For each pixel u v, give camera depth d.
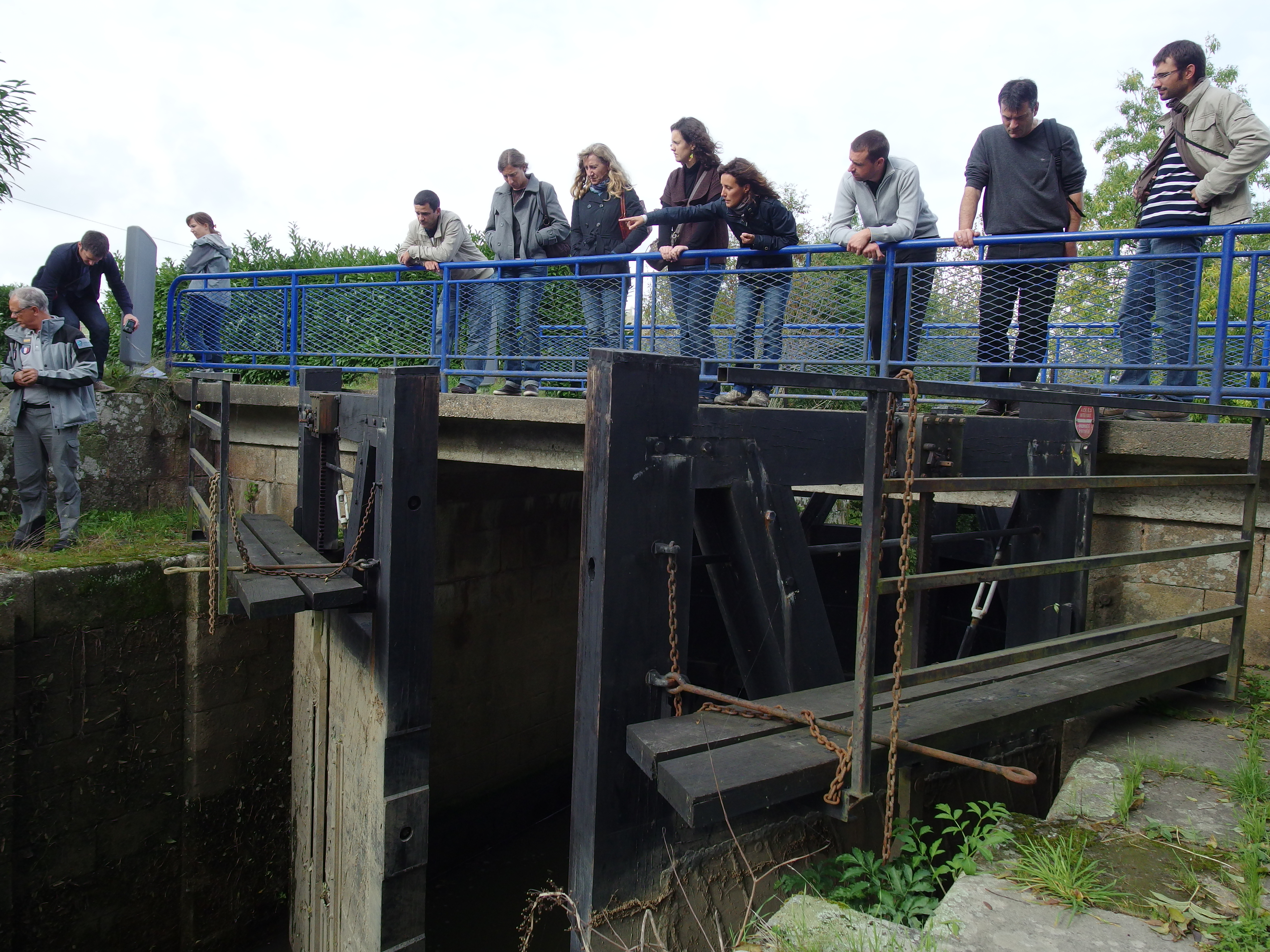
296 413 7.82
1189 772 3.20
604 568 3.17
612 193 6.29
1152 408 3.37
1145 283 4.81
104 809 6.41
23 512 6.77
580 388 6.77
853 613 8.20
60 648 6.12
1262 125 4.46
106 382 8.59
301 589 4.59
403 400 4.58
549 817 9.46
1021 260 4.95
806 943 2.20
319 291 8.26
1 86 5.77
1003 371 5.27
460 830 8.40
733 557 3.65
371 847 4.85
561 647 9.51
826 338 5.79
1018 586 4.72
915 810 3.54
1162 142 4.97
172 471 8.78
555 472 9.02
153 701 6.64
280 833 7.40
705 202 5.86
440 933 7.24
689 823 2.60
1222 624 4.39
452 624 8.19
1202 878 2.45
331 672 5.67
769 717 3.11
